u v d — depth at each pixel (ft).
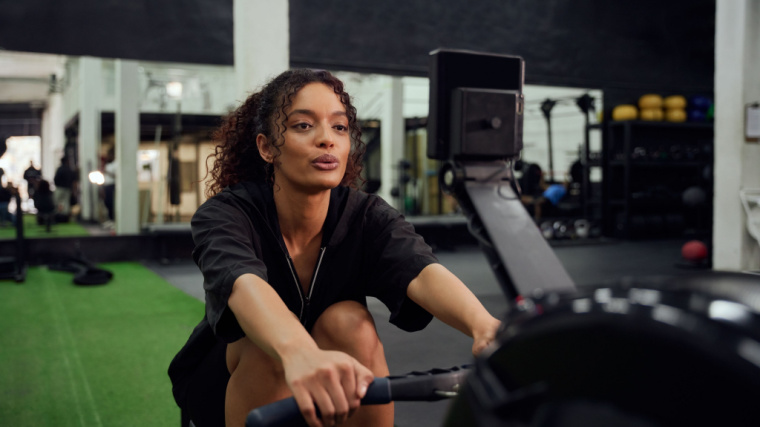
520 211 10.16
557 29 24.79
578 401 1.10
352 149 3.88
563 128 37.81
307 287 3.71
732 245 15.92
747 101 15.62
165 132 32.32
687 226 32.19
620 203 29.30
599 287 1.27
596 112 33.06
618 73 26.21
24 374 9.36
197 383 3.85
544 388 1.16
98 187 34.68
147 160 31.53
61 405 7.96
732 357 0.93
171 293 16.72
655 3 26.78
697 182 29.86
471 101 10.31
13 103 54.03
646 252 24.82
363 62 21.65
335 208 3.67
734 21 15.66
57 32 18.67
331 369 2.04
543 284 8.95
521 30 24.08
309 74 3.27
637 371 1.03
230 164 3.90
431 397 2.08
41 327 12.63
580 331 1.13
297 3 20.66
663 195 29.60
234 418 3.30
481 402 1.27
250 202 3.46
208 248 3.05
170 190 27.32
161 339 11.59
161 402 8.05
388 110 35.45
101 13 19.15
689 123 29.55
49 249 22.52
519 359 1.24
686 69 27.78
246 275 2.77
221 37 20.54
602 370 1.08
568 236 28.35
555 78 24.93
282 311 2.54
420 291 3.28
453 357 8.70
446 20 22.74
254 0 13.47
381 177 38.22
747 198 15.57
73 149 42.04
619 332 1.07
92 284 17.98
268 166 3.76
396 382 2.06
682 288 1.13
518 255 9.36
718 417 0.93
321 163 3.22
